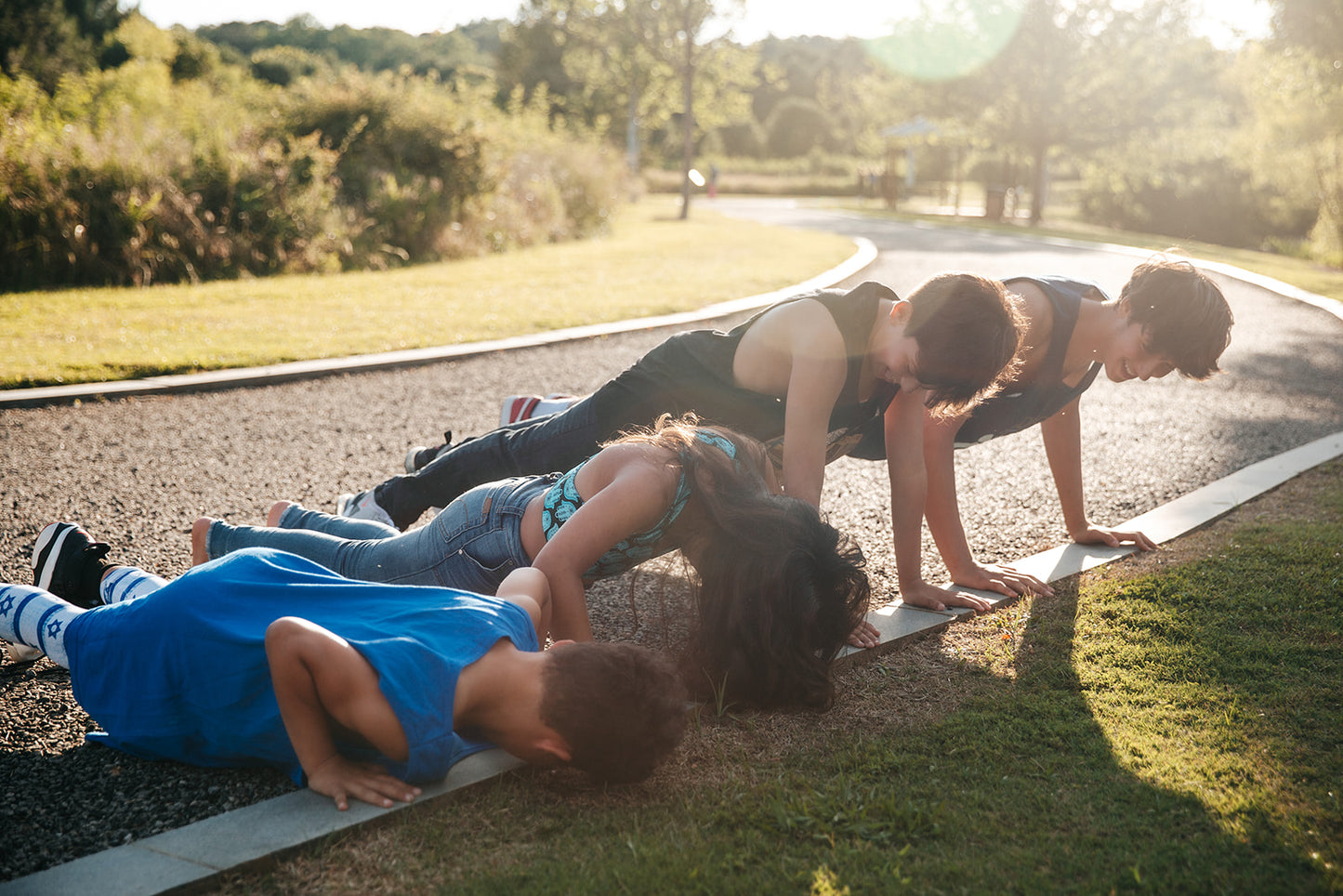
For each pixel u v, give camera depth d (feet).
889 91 107.86
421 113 52.80
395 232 47.65
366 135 51.26
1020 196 127.34
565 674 6.59
